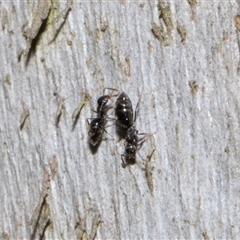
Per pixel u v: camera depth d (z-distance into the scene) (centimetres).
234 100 8
